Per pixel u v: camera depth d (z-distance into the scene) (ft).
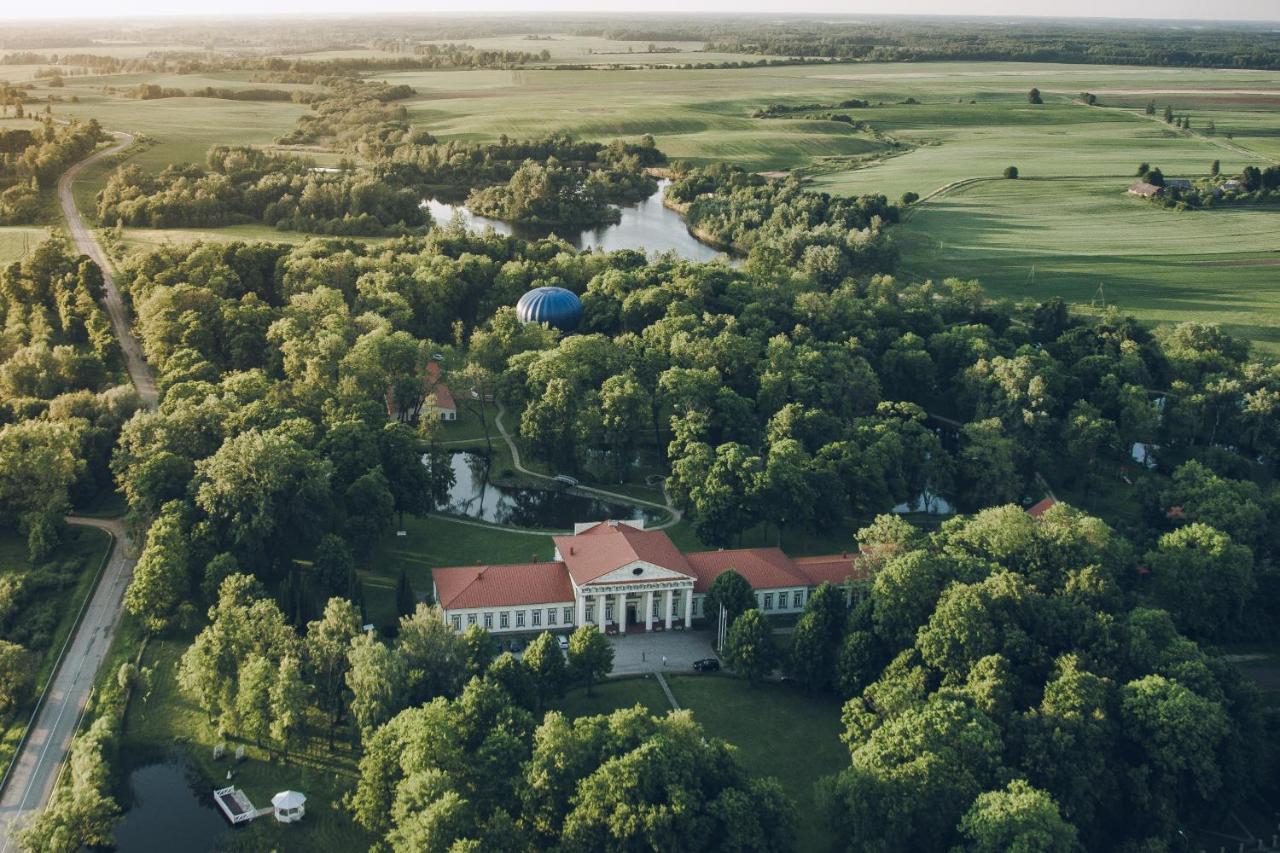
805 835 449.06
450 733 437.99
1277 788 481.05
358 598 589.73
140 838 436.76
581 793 407.85
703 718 520.42
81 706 514.27
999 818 393.50
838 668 527.40
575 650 530.27
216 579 575.38
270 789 466.70
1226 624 598.34
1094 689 466.29
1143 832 446.60
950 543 590.55
